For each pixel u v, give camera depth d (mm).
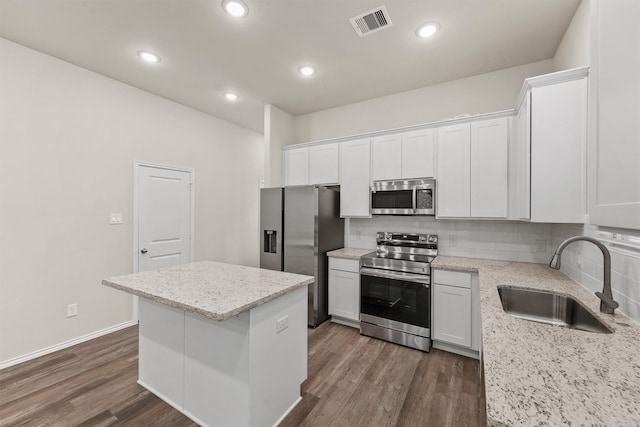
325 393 1982
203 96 3480
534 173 1856
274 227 3451
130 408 1831
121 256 3070
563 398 671
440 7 1988
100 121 2914
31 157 2455
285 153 3904
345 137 3385
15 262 2375
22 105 2410
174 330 1843
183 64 2738
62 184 2639
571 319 1574
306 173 3705
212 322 1655
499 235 2809
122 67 2787
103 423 1704
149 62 2699
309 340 2811
